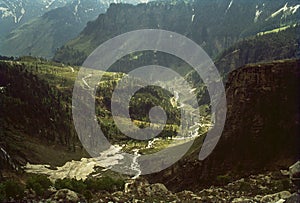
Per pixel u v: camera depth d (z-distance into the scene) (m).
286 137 110.81
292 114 116.12
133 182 60.66
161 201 50.53
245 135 122.69
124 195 54.31
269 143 113.44
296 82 122.88
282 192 49.25
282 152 108.19
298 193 43.69
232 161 118.06
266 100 124.75
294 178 53.56
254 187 62.03
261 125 121.12
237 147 121.75
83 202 49.16
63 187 65.62
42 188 57.56
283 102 120.44
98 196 53.25
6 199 52.22
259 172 104.56
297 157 102.88
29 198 53.34
